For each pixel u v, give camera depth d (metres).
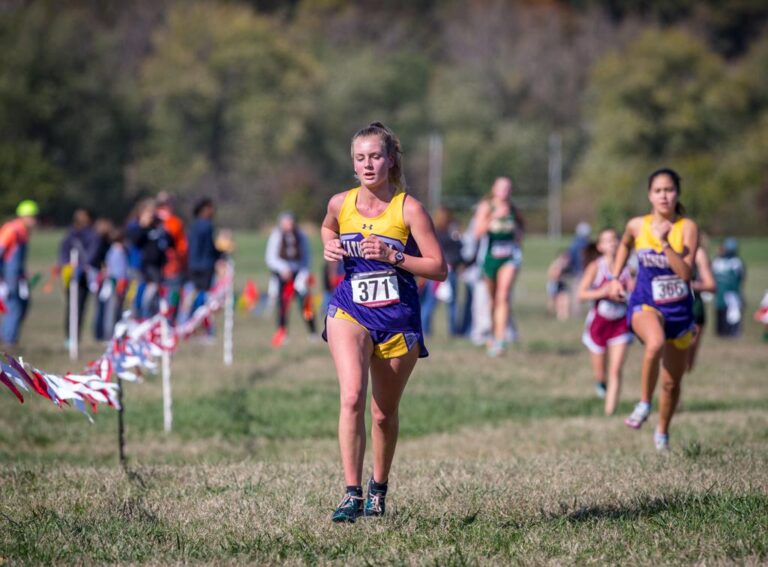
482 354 59.81
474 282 70.12
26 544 19.20
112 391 22.80
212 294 62.47
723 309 80.88
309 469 27.75
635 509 21.81
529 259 186.88
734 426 36.25
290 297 65.31
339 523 20.58
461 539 19.53
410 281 21.02
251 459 31.73
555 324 87.25
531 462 28.92
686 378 51.53
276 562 18.14
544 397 45.75
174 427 38.69
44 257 159.38
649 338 29.66
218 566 17.86
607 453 31.20
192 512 21.78
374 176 20.42
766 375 52.81
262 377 50.44
